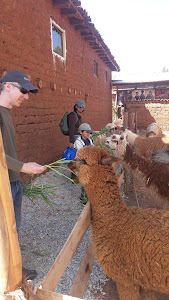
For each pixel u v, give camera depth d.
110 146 3.90
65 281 2.59
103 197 2.13
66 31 8.09
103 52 12.85
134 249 1.83
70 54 8.58
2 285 0.97
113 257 1.95
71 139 5.52
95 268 2.81
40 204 4.41
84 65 10.54
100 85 14.30
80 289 2.17
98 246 2.07
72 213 4.11
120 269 1.92
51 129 6.86
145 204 4.79
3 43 4.44
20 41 5.05
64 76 7.93
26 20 5.28
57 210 4.21
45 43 6.36
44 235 3.42
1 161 0.92
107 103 16.98
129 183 5.82
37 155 6.00
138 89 25.39
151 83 24.23
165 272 1.72
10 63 4.70
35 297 1.10
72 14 7.57
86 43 10.77
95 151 2.22
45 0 6.30
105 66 15.91
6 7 4.49
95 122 13.04
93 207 2.19
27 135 5.46
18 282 1.03
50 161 6.82
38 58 5.95
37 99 5.95
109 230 2.04
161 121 17.48
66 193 4.99
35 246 3.16
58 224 3.73
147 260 1.78
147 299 2.14
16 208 2.42
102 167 2.15
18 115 5.06
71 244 1.82
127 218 2.03
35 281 2.54
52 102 6.93
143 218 1.99
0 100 2.12
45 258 2.92
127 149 3.83
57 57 7.25
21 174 5.03
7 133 2.08
